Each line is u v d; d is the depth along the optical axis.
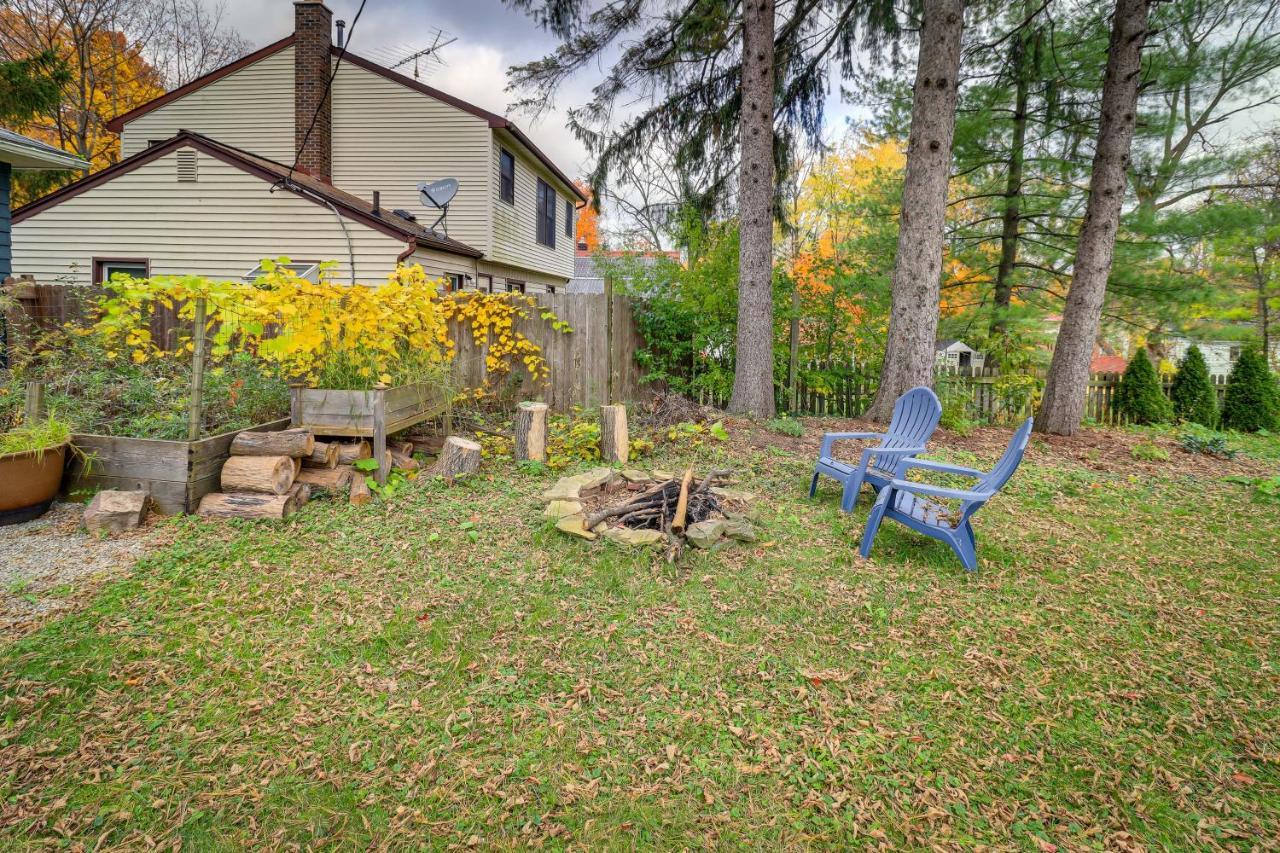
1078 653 3.02
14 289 6.55
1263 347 14.60
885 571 3.84
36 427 4.27
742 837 1.97
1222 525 4.98
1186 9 9.61
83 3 18.08
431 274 11.58
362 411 4.90
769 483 5.49
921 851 1.93
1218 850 1.96
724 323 8.60
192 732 2.31
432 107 13.59
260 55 13.41
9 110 11.66
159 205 10.61
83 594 3.21
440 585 3.46
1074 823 2.05
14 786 2.05
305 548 3.87
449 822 1.99
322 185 12.02
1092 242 8.59
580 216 29.95
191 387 4.84
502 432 6.71
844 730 2.44
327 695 2.55
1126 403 10.31
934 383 8.84
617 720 2.46
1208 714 2.60
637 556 3.85
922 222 7.88
